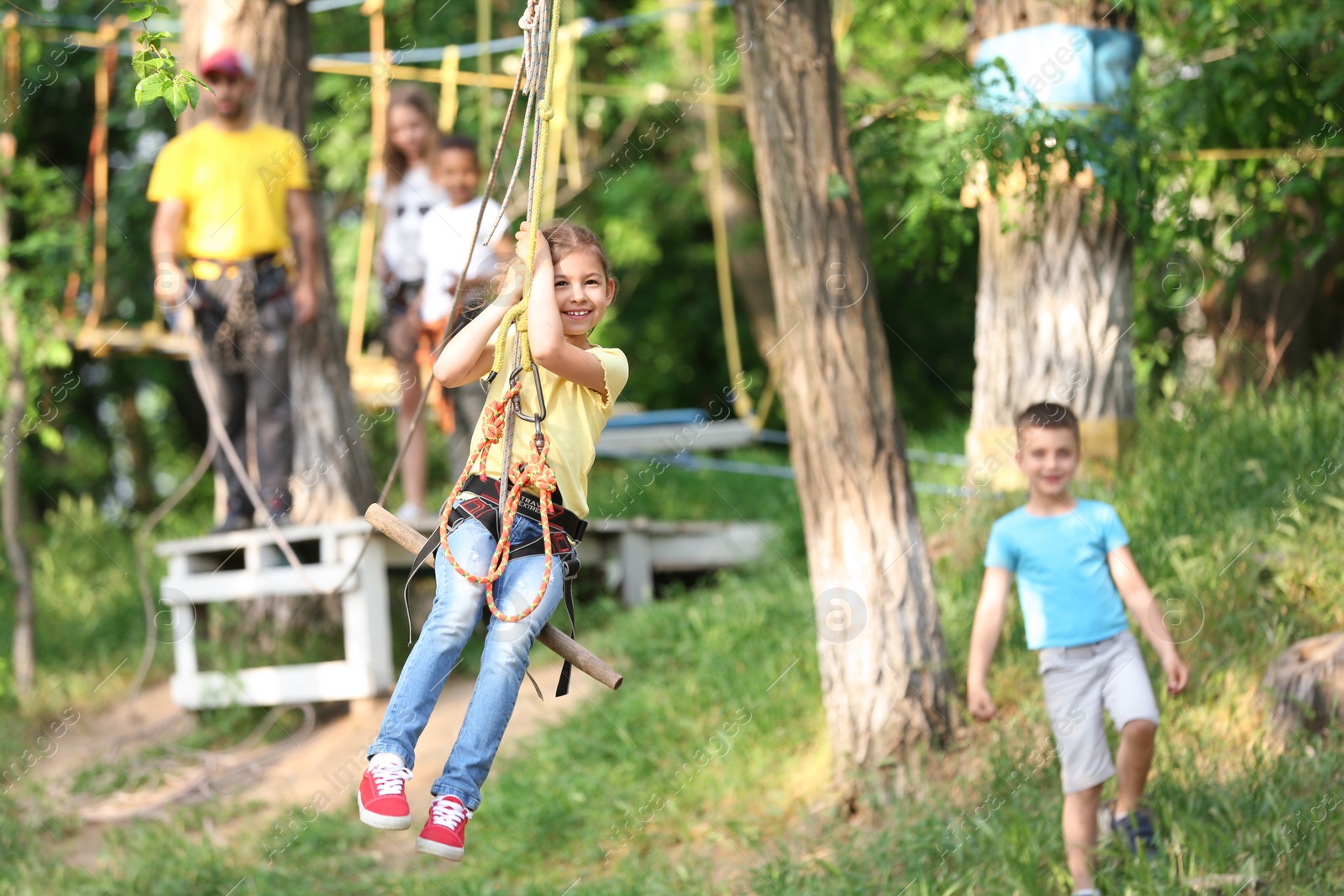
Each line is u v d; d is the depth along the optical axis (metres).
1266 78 12.62
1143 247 12.55
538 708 12.70
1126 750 7.93
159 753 13.12
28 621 15.27
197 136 12.92
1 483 17.94
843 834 9.47
